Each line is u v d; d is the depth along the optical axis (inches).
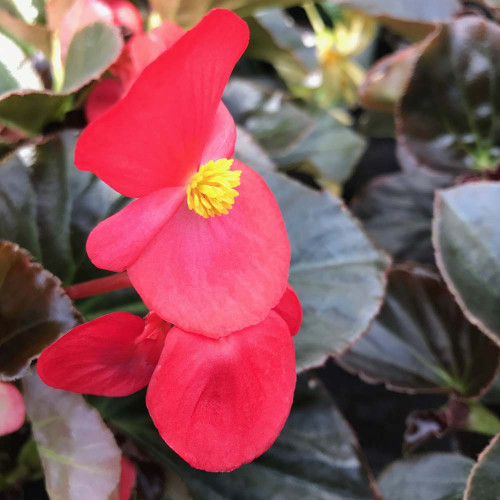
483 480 5.1
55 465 4.0
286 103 7.8
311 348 5.2
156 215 3.4
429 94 7.5
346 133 9.7
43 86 5.9
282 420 3.8
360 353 6.7
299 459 5.4
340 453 5.4
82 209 5.4
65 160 5.4
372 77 8.2
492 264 5.8
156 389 3.5
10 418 4.1
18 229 5.2
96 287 4.5
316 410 5.6
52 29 5.6
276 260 3.8
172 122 3.2
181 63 2.9
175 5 6.6
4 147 5.7
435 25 8.0
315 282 5.7
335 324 5.4
